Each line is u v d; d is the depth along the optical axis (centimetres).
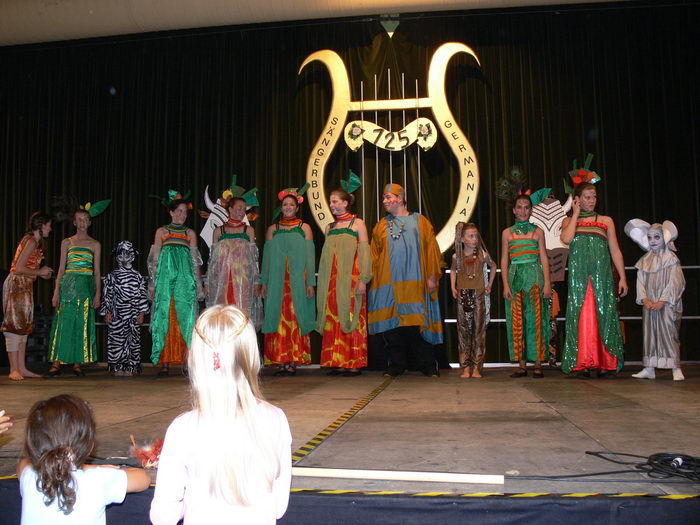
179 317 594
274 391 439
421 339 571
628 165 713
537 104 731
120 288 608
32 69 825
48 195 800
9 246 804
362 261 569
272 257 600
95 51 815
